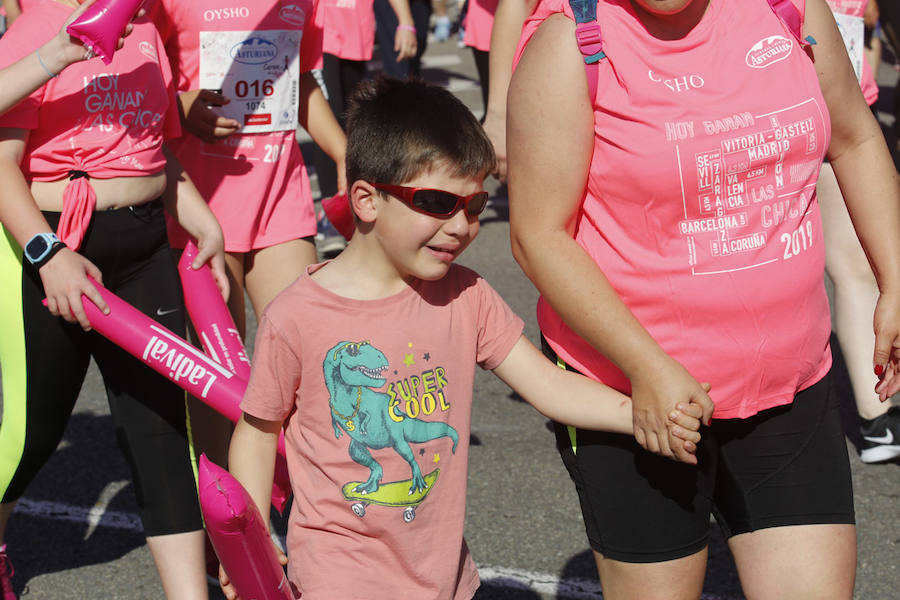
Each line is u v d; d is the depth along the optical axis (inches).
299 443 94.7
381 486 93.0
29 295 128.6
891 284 103.6
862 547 159.8
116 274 131.9
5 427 133.1
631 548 98.3
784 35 92.6
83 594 155.5
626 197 91.6
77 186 126.6
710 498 98.4
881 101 444.1
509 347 98.2
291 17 155.0
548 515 171.8
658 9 86.7
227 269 157.5
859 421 200.1
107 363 131.3
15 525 174.4
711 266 92.2
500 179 144.3
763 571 99.1
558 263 92.1
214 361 122.1
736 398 95.1
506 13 140.6
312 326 92.3
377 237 92.0
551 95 90.3
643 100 89.5
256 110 154.4
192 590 129.8
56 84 124.7
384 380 92.8
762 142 90.4
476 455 192.5
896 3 177.8
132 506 179.8
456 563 95.7
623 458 97.3
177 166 142.3
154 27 135.6
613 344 91.4
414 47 362.9
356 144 90.8
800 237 94.3
